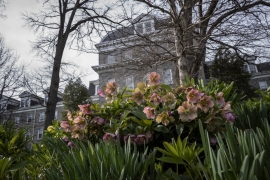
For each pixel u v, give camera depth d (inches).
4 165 68.2
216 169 35.3
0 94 561.3
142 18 288.8
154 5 255.0
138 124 74.2
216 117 66.8
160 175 45.2
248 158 32.1
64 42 369.4
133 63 305.4
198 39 256.8
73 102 807.1
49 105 320.5
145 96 85.1
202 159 63.4
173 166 67.4
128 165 42.2
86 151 49.4
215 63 603.5
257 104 85.0
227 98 88.3
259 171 31.1
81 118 81.5
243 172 31.1
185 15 243.1
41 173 80.0
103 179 39.9
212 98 74.4
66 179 44.1
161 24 274.7
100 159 43.8
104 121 84.4
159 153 70.0
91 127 84.1
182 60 246.8
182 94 80.0
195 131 71.6
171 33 279.6
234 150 35.2
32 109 1144.2
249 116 72.5
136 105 86.0
